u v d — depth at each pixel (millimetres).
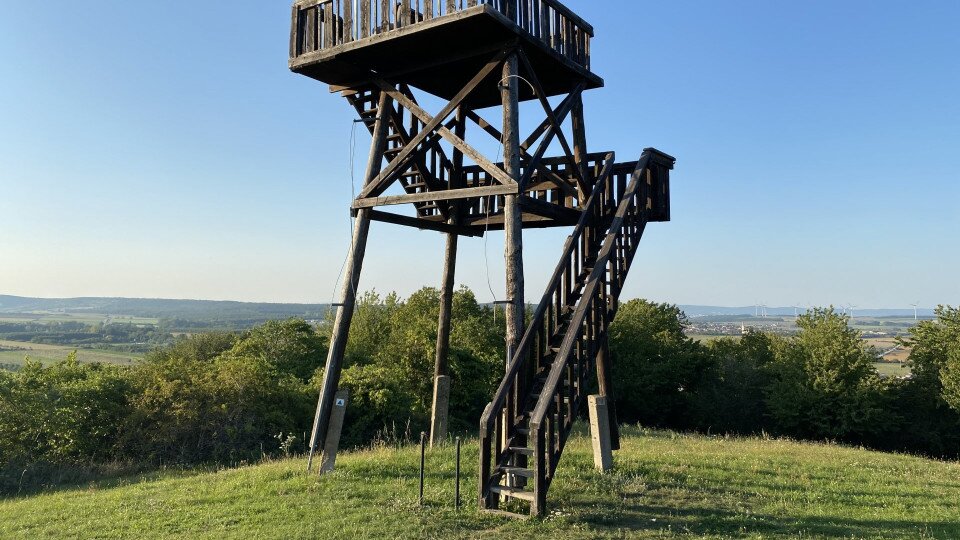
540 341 7777
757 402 42125
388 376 27719
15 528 7258
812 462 10883
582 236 9000
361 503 7207
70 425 20000
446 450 10227
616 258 8531
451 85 9977
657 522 6488
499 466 7016
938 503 7867
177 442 20812
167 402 21266
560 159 9672
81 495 9625
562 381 7172
